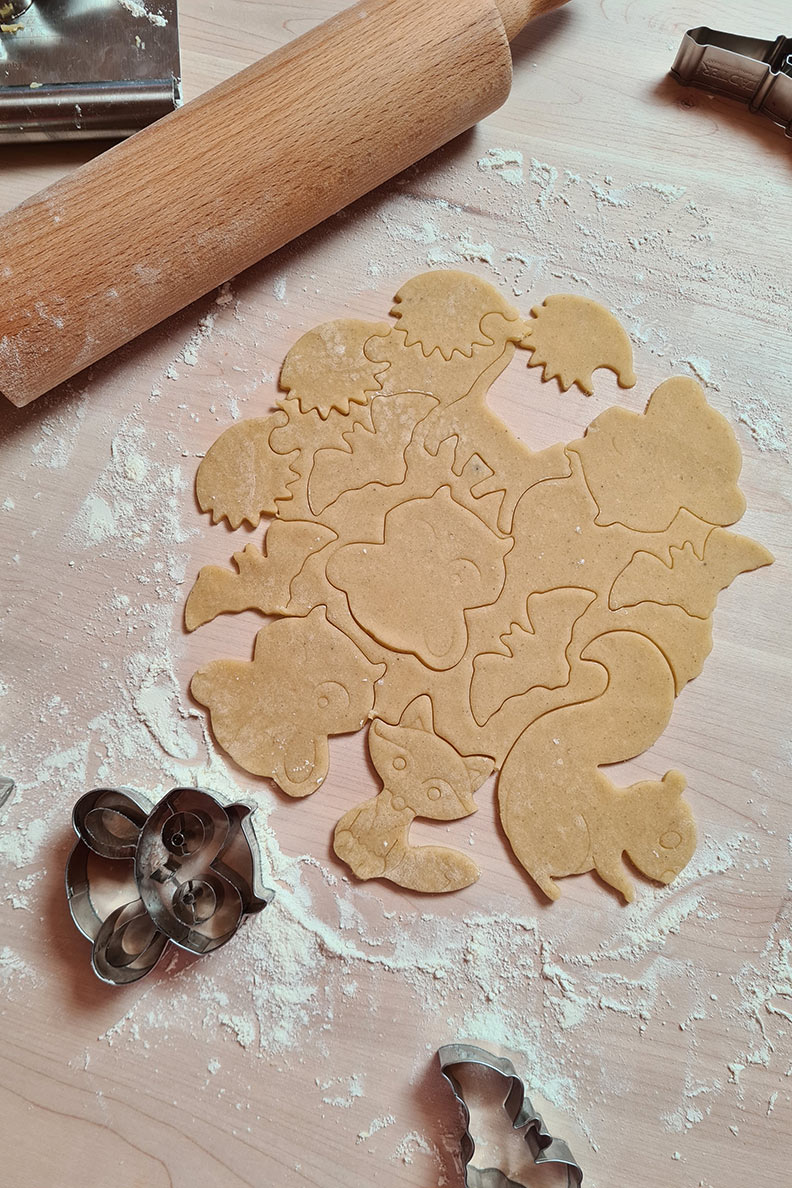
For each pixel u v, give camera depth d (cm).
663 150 40
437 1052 32
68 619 35
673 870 33
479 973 33
